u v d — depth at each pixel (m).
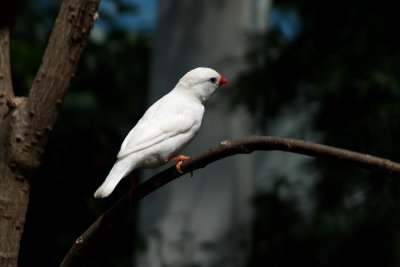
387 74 11.26
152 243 13.09
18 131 4.88
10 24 5.13
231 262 13.59
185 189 13.58
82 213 13.37
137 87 16.64
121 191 13.38
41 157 4.93
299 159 18.20
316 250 13.72
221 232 13.66
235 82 13.16
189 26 13.94
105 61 16.27
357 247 13.58
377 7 12.16
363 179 11.88
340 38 12.20
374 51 11.77
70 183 13.66
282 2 14.34
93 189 13.75
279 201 14.02
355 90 11.73
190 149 13.73
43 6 15.70
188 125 6.50
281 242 13.70
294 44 12.85
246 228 13.86
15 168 4.88
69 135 14.47
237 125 13.82
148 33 17.44
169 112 6.50
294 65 12.62
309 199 13.11
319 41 12.72
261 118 13.31
